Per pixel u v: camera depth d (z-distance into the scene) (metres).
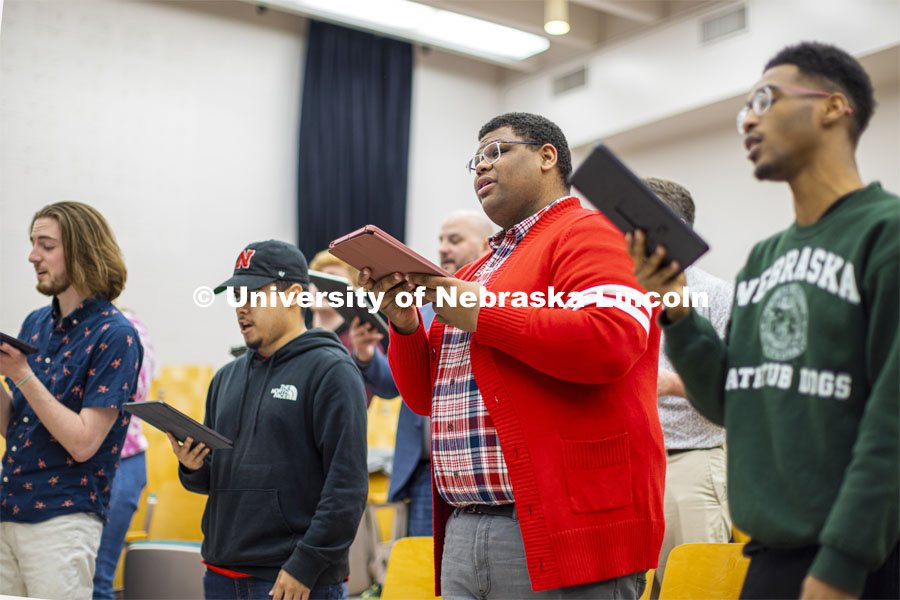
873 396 1.02
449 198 6.97
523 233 1.67
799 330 1.12
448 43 6.53
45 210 2.25
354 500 1.87
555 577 1.38
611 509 1.43
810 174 1.16
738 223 5.70
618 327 1.39
